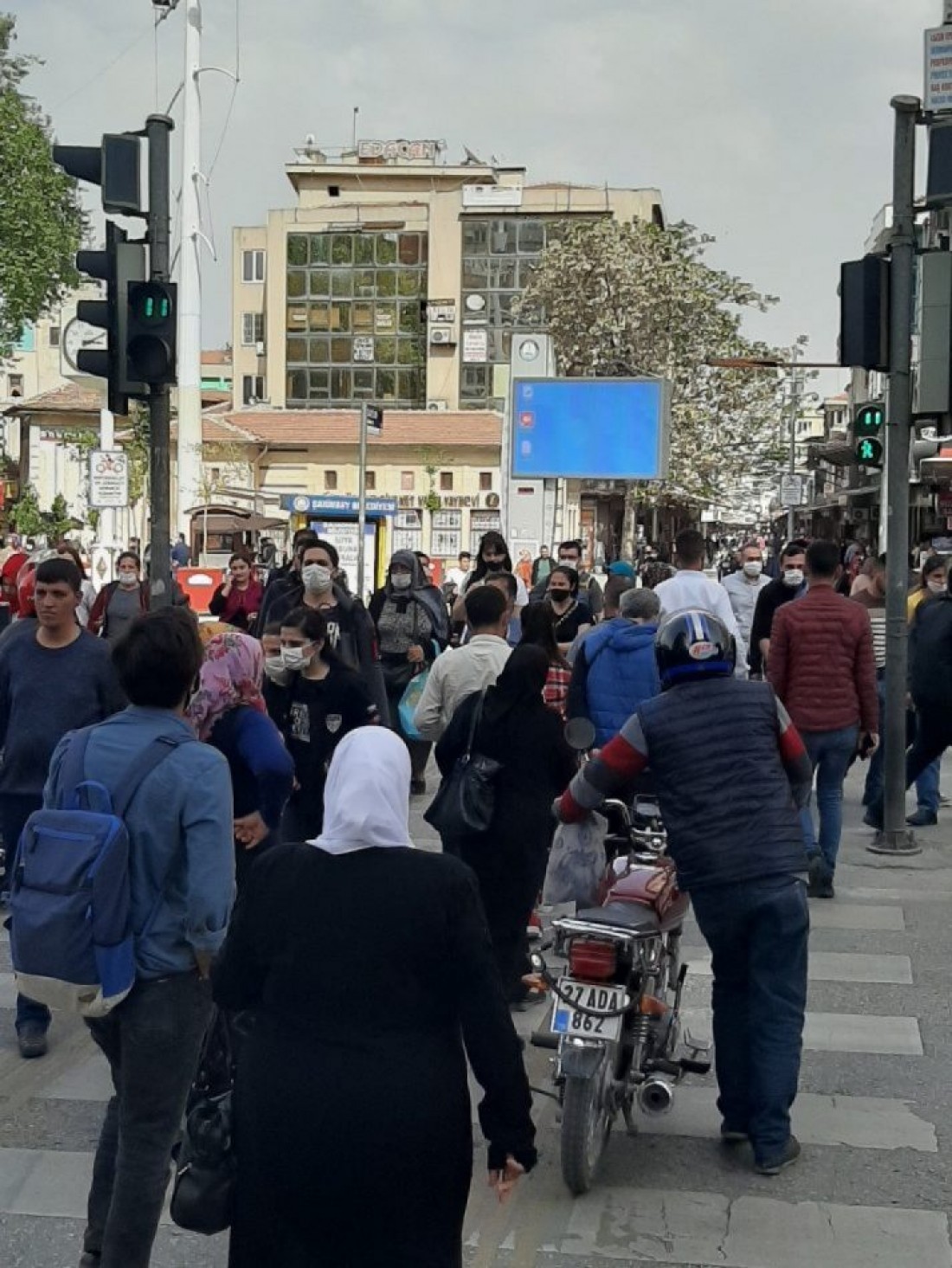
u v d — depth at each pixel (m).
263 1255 3.09
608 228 50.53
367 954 3.08
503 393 41.50
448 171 86.94
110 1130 4.21
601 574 30.98
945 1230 4.72
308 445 61.69
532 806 6.34
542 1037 4.98
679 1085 5.96
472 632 7.38
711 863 4.91
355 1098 3.01
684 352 50.12
